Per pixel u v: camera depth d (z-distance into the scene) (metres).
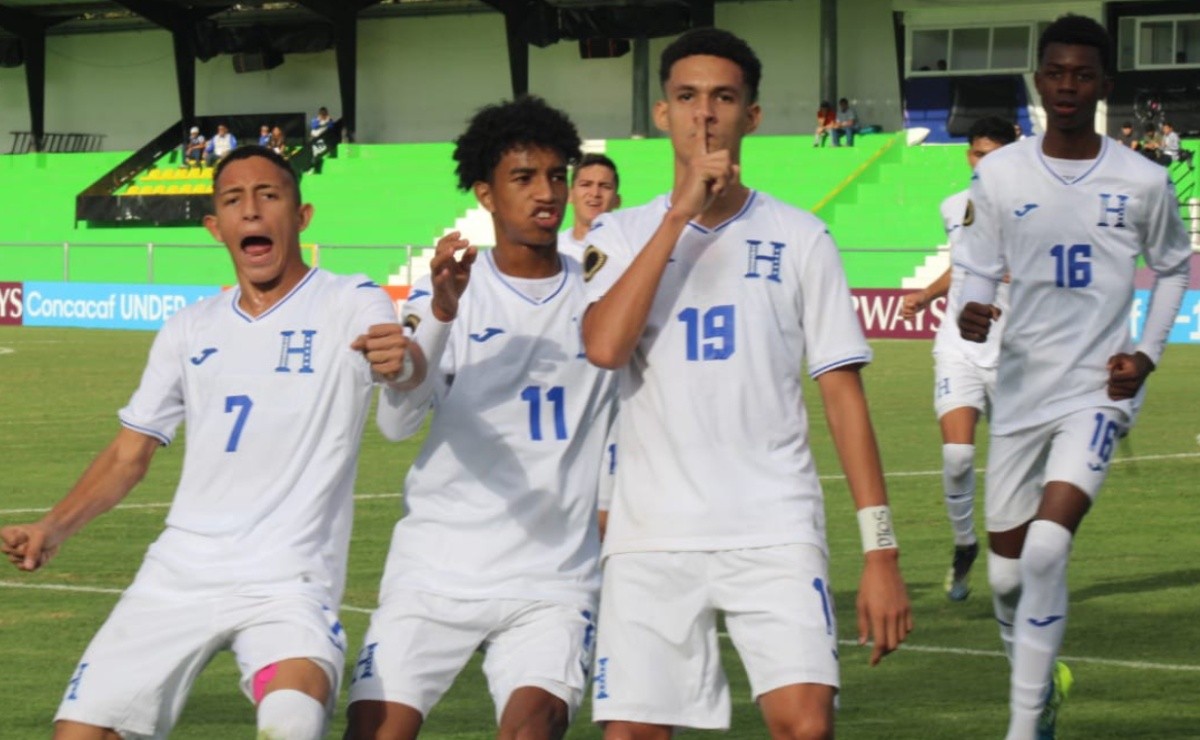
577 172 9.36
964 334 7.49
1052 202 7.16
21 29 54.69
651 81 48.69
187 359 5.45
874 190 41.62
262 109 54.06
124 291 37.97
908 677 8.08
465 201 45.56
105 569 11.01
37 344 32.59
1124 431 7.29
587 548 5.53
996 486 7.46
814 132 47.31
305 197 47.31
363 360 5.32
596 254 5.03
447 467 5.49
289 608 5.04
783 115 47.62
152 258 38.12
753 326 4.90
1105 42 7.14
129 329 37.69
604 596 4.98
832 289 4.95
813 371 4.96
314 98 53.47
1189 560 11.19
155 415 5.52
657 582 4.86
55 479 15.39
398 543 5.54
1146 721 7.16
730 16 47.91
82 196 47.69
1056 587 6.58
